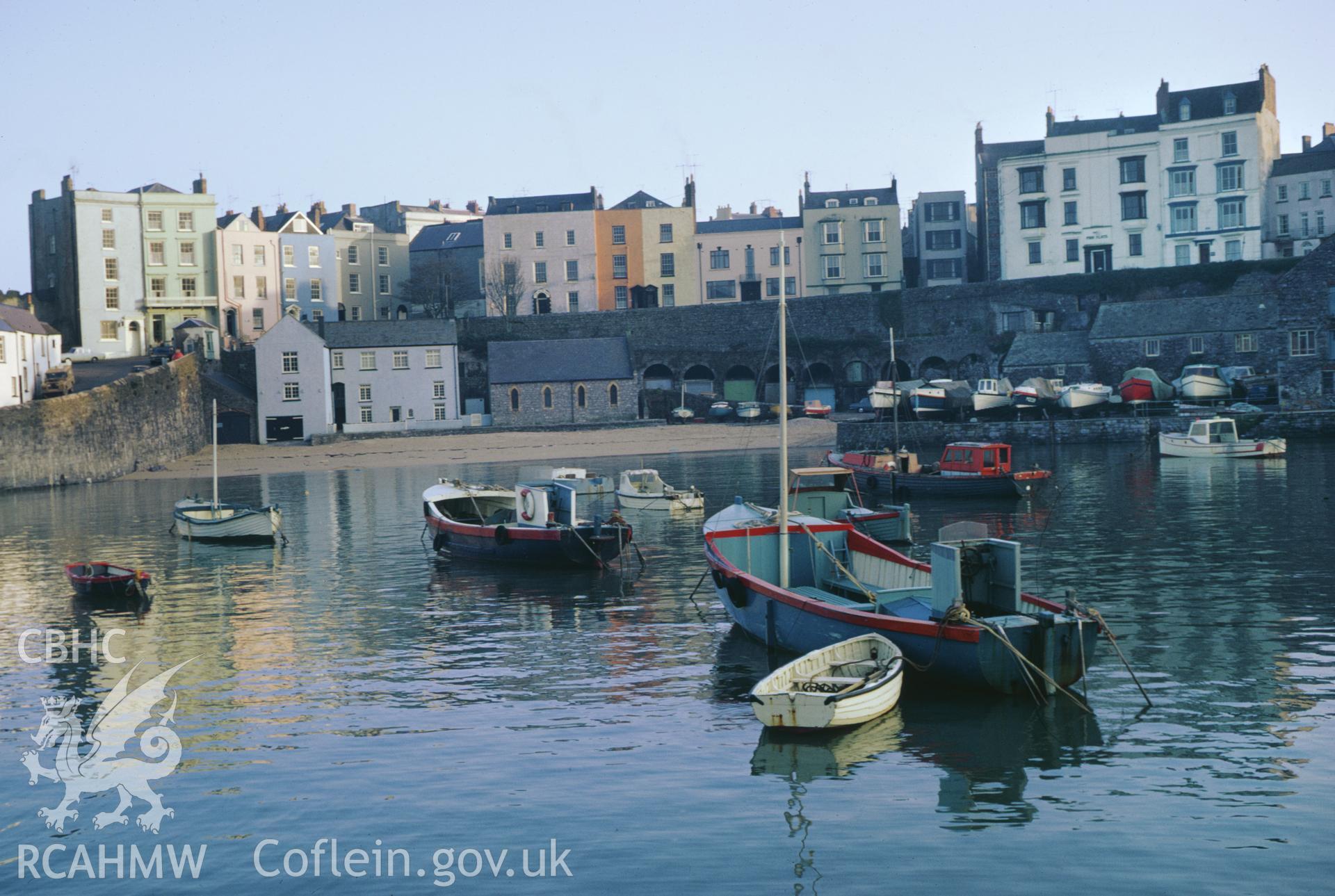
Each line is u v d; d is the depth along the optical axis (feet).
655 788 48.96
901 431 241.96
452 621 83.56
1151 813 45.01
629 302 364.17
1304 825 43.39
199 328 301.84
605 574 101.76
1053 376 269.23
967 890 39.42
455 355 308.60
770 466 210.38
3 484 201.98
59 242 332.19
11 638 80.94
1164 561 96.43
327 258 361.10
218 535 129.29
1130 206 317.22
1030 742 52.95
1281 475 159.22
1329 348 212.43
